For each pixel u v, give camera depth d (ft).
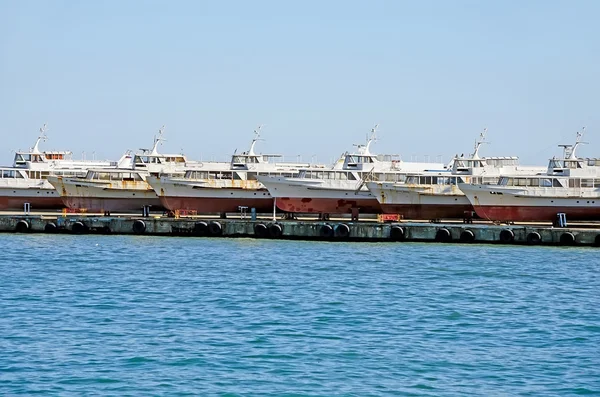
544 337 259.80
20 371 219.20
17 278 366.22
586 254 451.12
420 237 500.33
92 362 227.61
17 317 281.33
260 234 521.24
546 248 475.31
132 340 250.37
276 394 203.82
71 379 213.25
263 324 272.51
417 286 347.56
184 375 216.95
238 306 302.45
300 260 426.92
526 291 338.54
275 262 419.54
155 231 535.19
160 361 228.63
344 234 506.48
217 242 506.07
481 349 245.24
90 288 340.80
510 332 266.36
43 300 313.32
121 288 341.00
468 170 581.53
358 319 281.95
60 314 287.07
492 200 533.14
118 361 228.43
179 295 325.01
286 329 265.95
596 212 524.93
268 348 242.58
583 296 328.29
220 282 356.79
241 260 427.74
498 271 389.60
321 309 297.94
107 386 208.33
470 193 534.78
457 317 287.07
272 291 333.83
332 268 397.80
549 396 205.16
